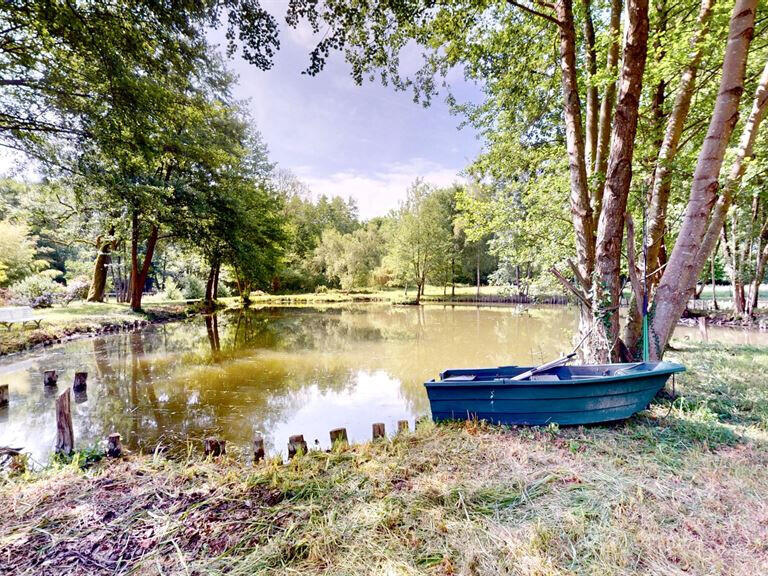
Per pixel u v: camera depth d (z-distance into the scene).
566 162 9.61
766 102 4.41
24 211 14.84
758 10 5.62
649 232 5.79
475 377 4.57
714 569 1.71
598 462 2.90
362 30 4.95
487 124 10.57
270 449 4.44
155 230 16.67
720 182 4.85
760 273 13.86
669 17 6.23
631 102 4.32
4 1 6.23
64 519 2.41
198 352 10.40
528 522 2.16
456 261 30.17
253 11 4.25
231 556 2.02
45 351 10.09
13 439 4.67
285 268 33.28
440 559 1.90
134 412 5.70
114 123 8.77
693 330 12.83
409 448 3.40
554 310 22.39
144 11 6.93
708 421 3.63
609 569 1.74
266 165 23.42
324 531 2.18
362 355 10.10
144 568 1.94
